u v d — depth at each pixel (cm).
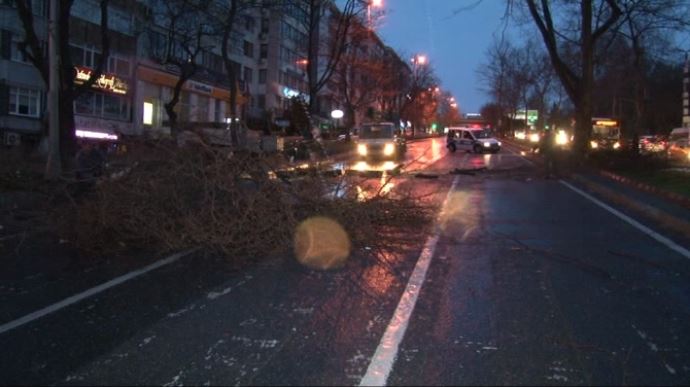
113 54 4175
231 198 937
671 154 2744
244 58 6456
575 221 1241
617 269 817
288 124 4878
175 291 710
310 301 666
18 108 3475
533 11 2809
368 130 3734
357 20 4831
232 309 638
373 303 658
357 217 998
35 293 707
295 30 7256
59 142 1859
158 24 4619
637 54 3416
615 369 480
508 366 484
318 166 1048
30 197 1327
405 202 1123
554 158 2484
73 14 3734
